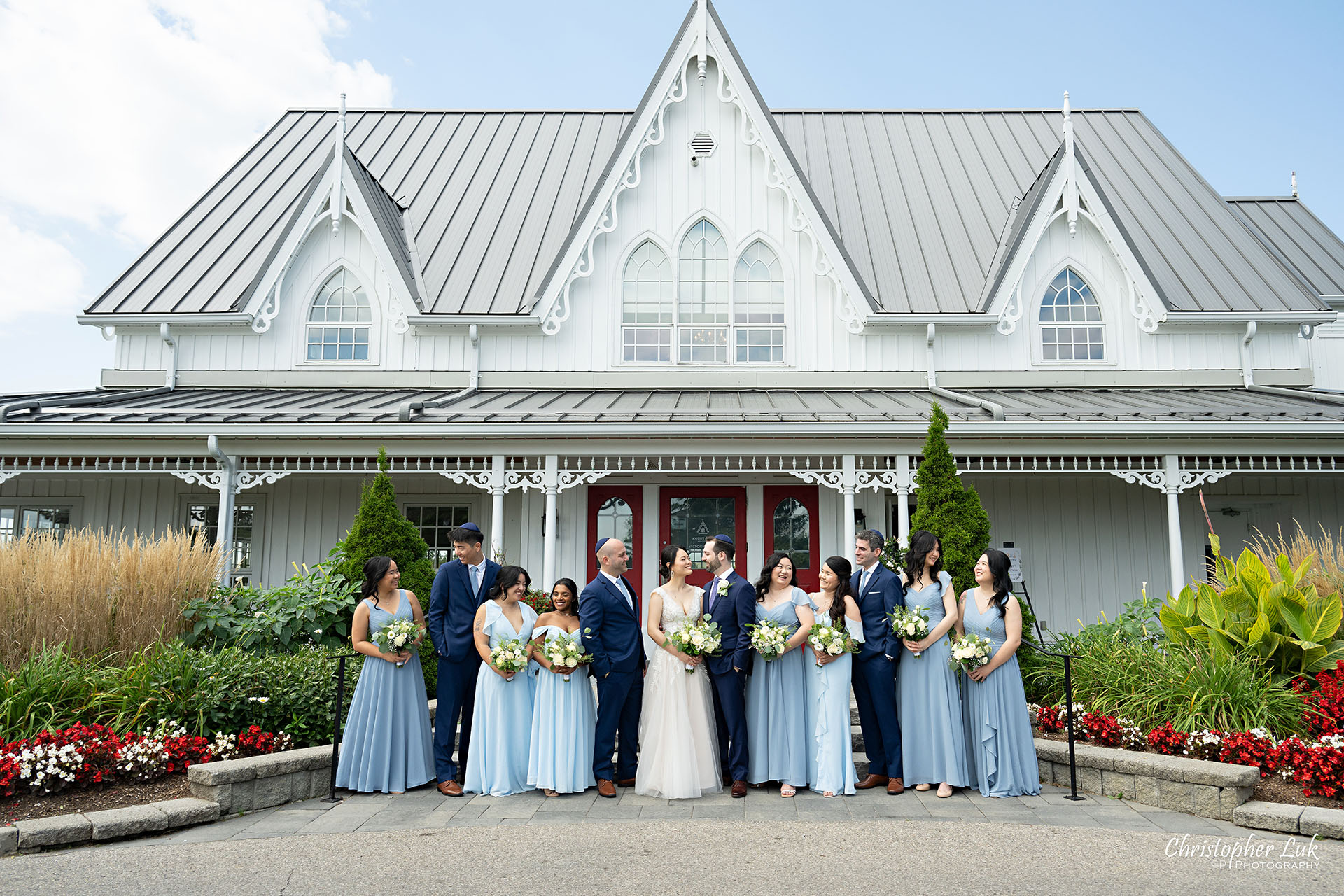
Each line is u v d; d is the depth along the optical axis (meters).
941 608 7.27
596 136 19.50
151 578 8.84
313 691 7.98
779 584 7.31
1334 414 11.35
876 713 7.26
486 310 14.82
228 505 11.36
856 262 15.70
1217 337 14.88
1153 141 19.25
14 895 4.97
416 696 7.45
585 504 13.62
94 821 5.98
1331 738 6.62
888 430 11.21
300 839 5.97
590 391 14.42
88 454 11.30
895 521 13.55
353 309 15.15
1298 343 15.00
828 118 19.72
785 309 14.90
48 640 8.18
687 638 6.86
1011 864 5.43
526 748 7.27
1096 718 7.74
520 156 18.78
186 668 7.91
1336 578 8.90
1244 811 6.22
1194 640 8.49
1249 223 18.73
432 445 11.50
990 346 14.86
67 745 6.81
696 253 15.12
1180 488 11.56
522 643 7.23
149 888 5.09
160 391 13.90
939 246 16.03
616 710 7.17
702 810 6.64
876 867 5.39
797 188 14.93
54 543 8.89
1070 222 14.91
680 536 13.57
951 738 7.07
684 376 14.76
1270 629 8.05
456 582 7.39
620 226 15.11
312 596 9.55
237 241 16.48
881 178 17.75
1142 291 14.75
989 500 13.72
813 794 7.12
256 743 7.37
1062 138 19.14
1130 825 6.23
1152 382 14.74
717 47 15.37
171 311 14.77
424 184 17.88
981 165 18.17
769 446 11.49
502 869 5.38
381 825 6.32
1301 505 13.67
